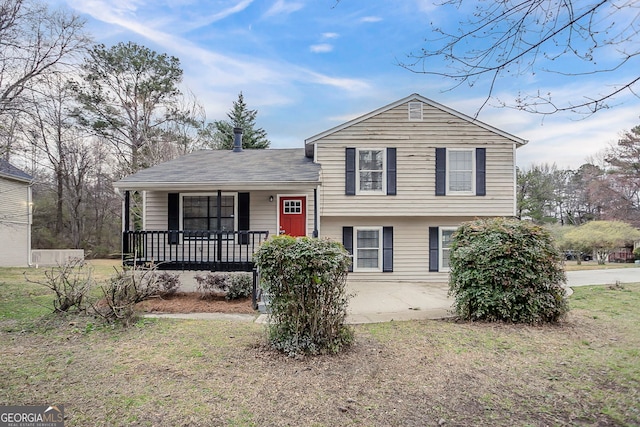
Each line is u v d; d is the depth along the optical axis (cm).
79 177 2727
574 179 3438
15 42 1030
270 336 481
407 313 705
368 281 1218
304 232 1162
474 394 347
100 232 2852
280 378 383
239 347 484
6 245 1722
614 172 2528
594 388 358
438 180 1186
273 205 1123
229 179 971
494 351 462
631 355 446
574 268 1588
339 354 450
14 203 1758
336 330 466
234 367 413
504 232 613
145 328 584
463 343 493
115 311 602
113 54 2227
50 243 2628
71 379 382
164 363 427
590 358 437
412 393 350
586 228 2078
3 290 980
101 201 2847
